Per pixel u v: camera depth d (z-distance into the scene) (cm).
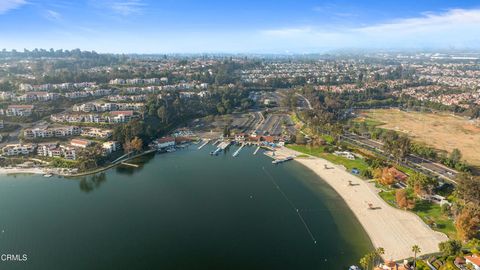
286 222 17925
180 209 19350
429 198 19588
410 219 17700
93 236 16575
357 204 19588
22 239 16300
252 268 14338
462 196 18912
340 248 15612
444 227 16812
